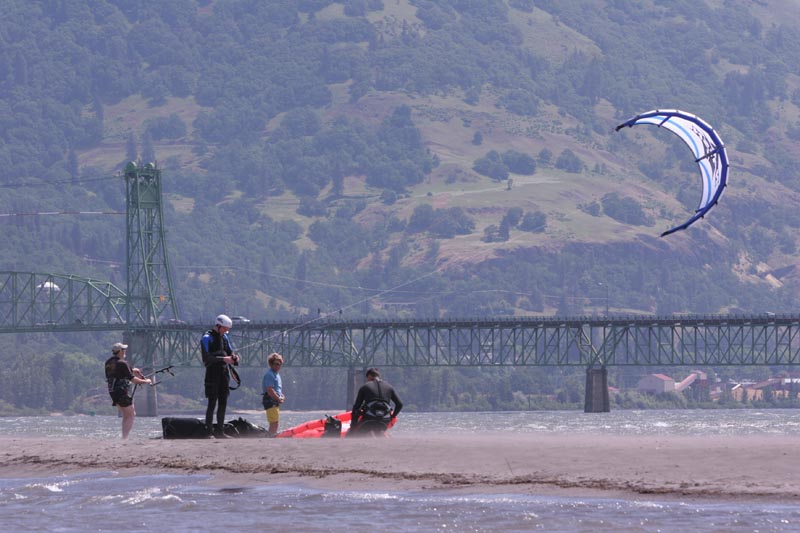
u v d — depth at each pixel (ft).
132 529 238.48
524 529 227.20
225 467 322.55
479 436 378.32
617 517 236.02
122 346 422.82
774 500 247.50
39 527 243.60
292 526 236.63
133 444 379.35
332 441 357.20
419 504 257.96
